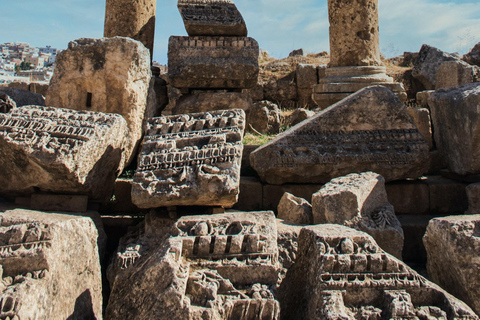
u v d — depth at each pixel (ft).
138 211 17.24
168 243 9.14
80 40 18.76
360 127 17.29
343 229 9.70
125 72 18.37
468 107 15.58
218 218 10.01
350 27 27.81
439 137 18.21
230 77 24.41
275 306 8.47
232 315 8.47
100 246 13.91
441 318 7.99
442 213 16.98
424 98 28.63
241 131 14.65
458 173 16.65
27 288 8.00
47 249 8.64
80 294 9.68
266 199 17.30
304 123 17.63
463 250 10.05
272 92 45.50
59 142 13.92
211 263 9.08
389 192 16.97
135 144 18.58
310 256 9.31
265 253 9.25
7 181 14.33
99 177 14.99
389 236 12.93
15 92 23.49
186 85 24.72
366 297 8.41
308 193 17.13
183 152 14.01
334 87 27.22
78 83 18.45
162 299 8.09
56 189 14.24
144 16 26.84
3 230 8.95
